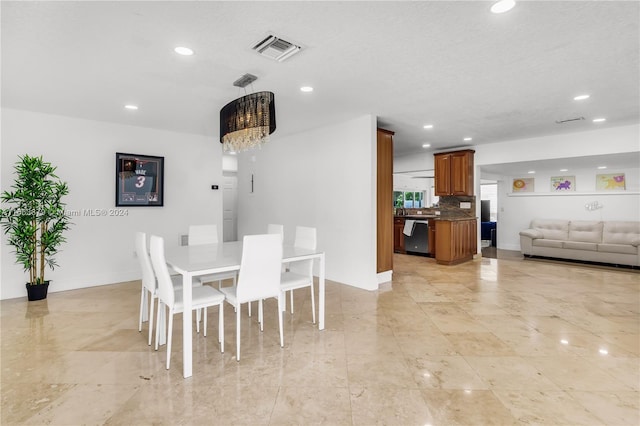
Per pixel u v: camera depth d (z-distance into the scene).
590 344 2.61
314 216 4.98
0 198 3.81
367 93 3.33
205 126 4.80
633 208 6.50
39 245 3.94
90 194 4.42
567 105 3.73
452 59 2.54
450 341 2.68
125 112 4.05
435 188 6.71
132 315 3.27
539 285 4.49
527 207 7.90
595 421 1.69
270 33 2.14
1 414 1.74
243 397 1.91
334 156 4.65
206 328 2.85
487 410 1.78
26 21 1.99
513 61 2.58
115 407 1.81
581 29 2.10
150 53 2.42
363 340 2.70
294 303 3.71
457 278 4.91
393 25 2.04
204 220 5.48
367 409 1.79
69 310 3.42
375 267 4.29
